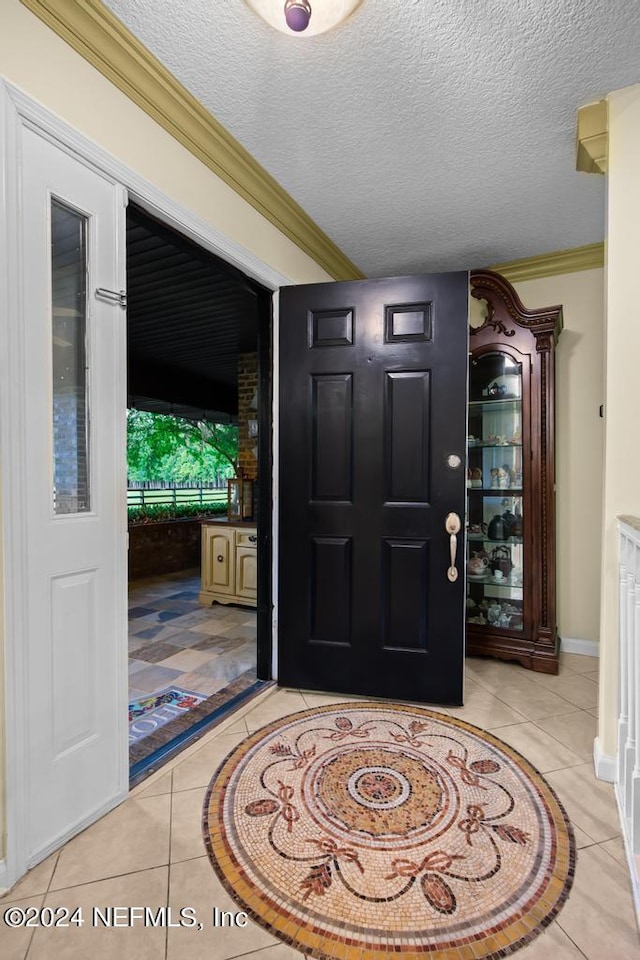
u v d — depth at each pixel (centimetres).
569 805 167
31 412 138
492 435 315
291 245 270
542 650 283
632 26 150
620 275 176
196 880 136
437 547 238
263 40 154
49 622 144
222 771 186
